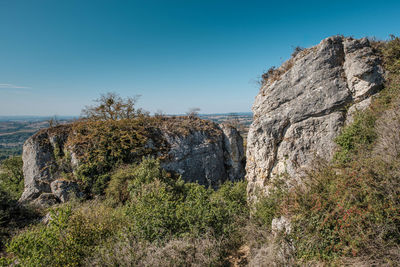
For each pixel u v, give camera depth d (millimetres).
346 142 7145
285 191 7020
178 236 6438
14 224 10094
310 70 8555
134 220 6758
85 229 6570
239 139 20312
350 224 4469
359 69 7723
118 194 12383
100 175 14508
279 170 8922
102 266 5516
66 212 6609
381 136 6125
